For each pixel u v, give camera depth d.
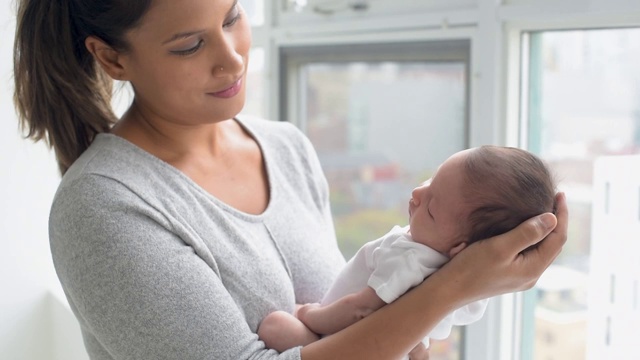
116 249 0.96
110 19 1.02
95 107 1.15
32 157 1.98
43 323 2.04
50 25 1.09
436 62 1.65
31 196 1.99
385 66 1.83
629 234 1.36
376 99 1.87
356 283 1.07
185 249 1.00
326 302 1.11
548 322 1.53
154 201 1.01
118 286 0.96
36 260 2.02
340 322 1.03
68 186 1.01
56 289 2.06
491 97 1.44
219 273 1.04
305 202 1.25
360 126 1.93
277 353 0.98
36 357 2.05
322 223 1.27
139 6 0.99
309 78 2.04
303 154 1.29
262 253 1.10
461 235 0.98
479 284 0.93
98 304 0.97
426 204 1.00
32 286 2.02
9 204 1.96
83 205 0.98
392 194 1.88
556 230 0.96
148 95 1.07
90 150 1.08
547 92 1.47
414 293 0.95
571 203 1.46
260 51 2.11
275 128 1.30
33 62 1.11
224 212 1.10
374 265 1.04
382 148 1.88
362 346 0.94
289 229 1.17
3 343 1.99
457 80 1.64
